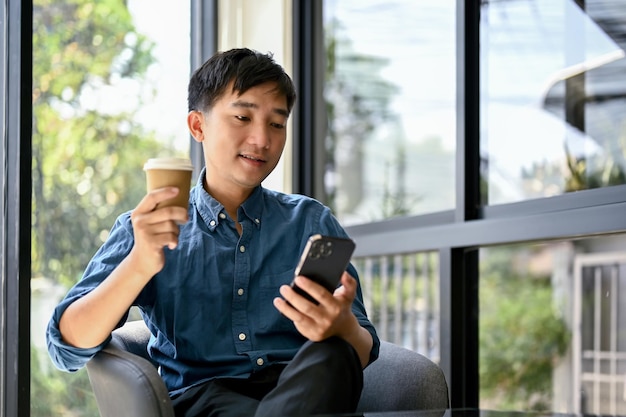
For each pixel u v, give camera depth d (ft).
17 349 9.21
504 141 9.30
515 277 9.21
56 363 6.22
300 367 5.38
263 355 6.24
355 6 11.51
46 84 10.18
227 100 6.27
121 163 10.83
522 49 9.14
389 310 10.71
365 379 6.63
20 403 9.21
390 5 10.94
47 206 10.09
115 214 10.71
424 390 6.29
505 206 9.21
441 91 10.11
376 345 6.19
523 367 9.16
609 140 8.16
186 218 5.51
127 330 6.81
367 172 11.22
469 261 9.73
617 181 8.07
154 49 11.30
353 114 11.50
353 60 11.53
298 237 6.66
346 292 5.65
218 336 6.28
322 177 12.00
